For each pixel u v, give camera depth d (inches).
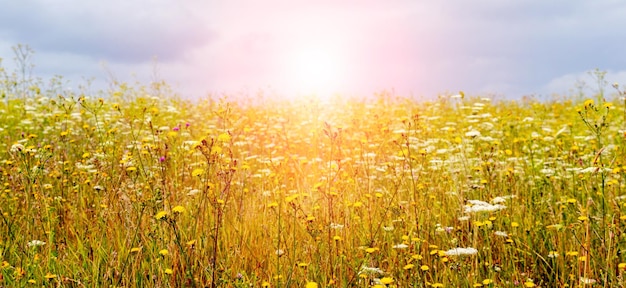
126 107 436.5
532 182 237.0
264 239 177.9
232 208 200.7
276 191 213.5
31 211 183.0
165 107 468.8
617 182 200.7
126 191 185.9
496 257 183.8
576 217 194.1
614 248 165.5
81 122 339.6
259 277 158.4
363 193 215.0
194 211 180.7
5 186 215.5
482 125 315.6
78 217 191.8
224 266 151.4
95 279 148.3
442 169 262.1
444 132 365.4
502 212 201.9
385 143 306.5
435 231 189.3
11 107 421.4
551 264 182.2
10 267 148.9
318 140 350.3
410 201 203.0
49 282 148.8
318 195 216.8
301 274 155.7
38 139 317.1
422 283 157.9
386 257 177.3
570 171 242.2
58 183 223.8
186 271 149.7
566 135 310.7
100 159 231.5
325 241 169.9
